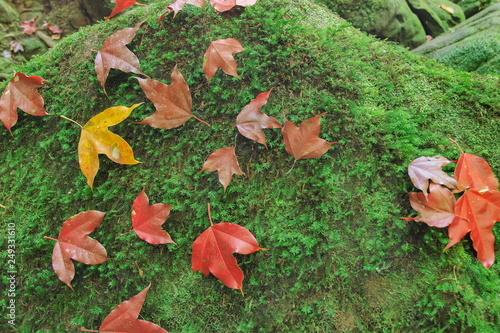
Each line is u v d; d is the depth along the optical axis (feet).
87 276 1.42
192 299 1.42
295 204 1.44
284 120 1.47
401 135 1.48
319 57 1.52
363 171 1.45
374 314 1.40
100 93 1.52
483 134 1.51
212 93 1.49
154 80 1.44
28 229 1.47
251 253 1.41
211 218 1.43
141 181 1.47
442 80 1.59
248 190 1.44
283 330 1.39
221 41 1.47
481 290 1.40
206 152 1.47
